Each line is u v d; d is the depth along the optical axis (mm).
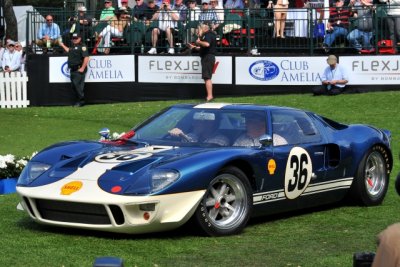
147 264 7309
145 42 25328
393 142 17219
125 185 8055
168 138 9359
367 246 8219
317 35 24266
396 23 23547
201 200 8297
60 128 20812
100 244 8078
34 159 8961
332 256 7750
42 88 25734
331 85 23250
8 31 33906
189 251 7855
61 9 26484
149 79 25219
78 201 8062
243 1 26547
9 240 8227
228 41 24812
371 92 23484
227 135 9242
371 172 10672
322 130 10070
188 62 24906
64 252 7727
